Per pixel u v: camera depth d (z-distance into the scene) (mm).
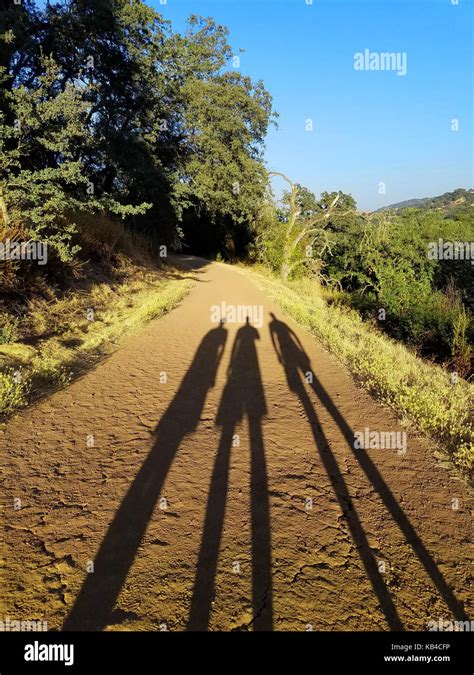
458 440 4109
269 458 3664
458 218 26234
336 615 2109
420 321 11539
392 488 3277
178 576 2291
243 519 2814
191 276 18953
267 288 17828
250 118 22359
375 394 5398
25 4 10969
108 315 8492
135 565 2342
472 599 2258
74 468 3260
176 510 2861
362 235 20500
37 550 2391
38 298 7379
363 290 20047
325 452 3826
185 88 17625
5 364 4957
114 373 5559
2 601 2043
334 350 7465
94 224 12367
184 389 5234
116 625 1979
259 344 7938
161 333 8055
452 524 2865
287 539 2639
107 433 3889
